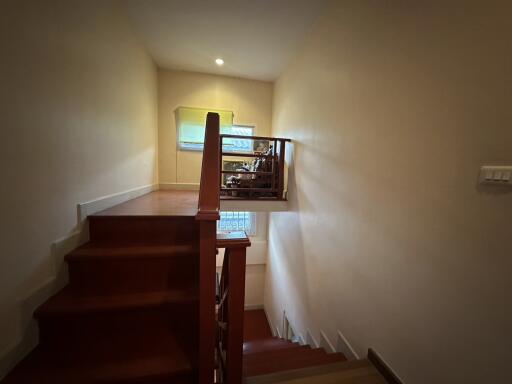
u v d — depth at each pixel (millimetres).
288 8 2174
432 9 1059
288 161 3266
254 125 4027
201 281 938
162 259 1409
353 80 1703
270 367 1597
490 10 827
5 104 946
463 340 942
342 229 1847
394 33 1294
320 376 1301
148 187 3184
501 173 788
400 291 1256
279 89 3715
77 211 1476
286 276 3377
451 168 978
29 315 1076
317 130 2328
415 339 1163
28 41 1065
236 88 3895
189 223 1665
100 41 1773
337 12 1939
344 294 1812
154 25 2492
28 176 1077
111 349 1120
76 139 1470
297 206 2914
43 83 1170
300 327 2787
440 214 1030
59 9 1285
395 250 1291
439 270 1038
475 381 901
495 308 832
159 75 3611
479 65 865
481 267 874
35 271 1122
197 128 3736
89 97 1626
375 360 1410
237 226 4562
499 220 812
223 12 2260
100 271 1360
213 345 990
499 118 803
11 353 985
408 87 1201
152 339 1188
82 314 1141
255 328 4223
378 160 1430
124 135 2295
